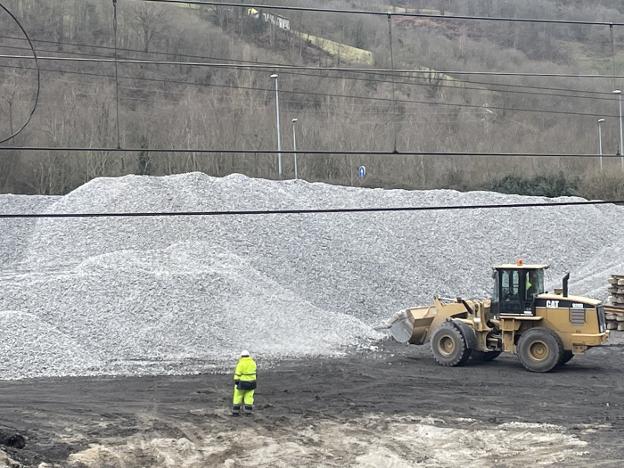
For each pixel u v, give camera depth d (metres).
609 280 32.19
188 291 28.25
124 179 39.38
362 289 34.94
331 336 28.95
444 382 22.47
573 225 48.66
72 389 21.55
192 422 18.00
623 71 67.88
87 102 63.00
